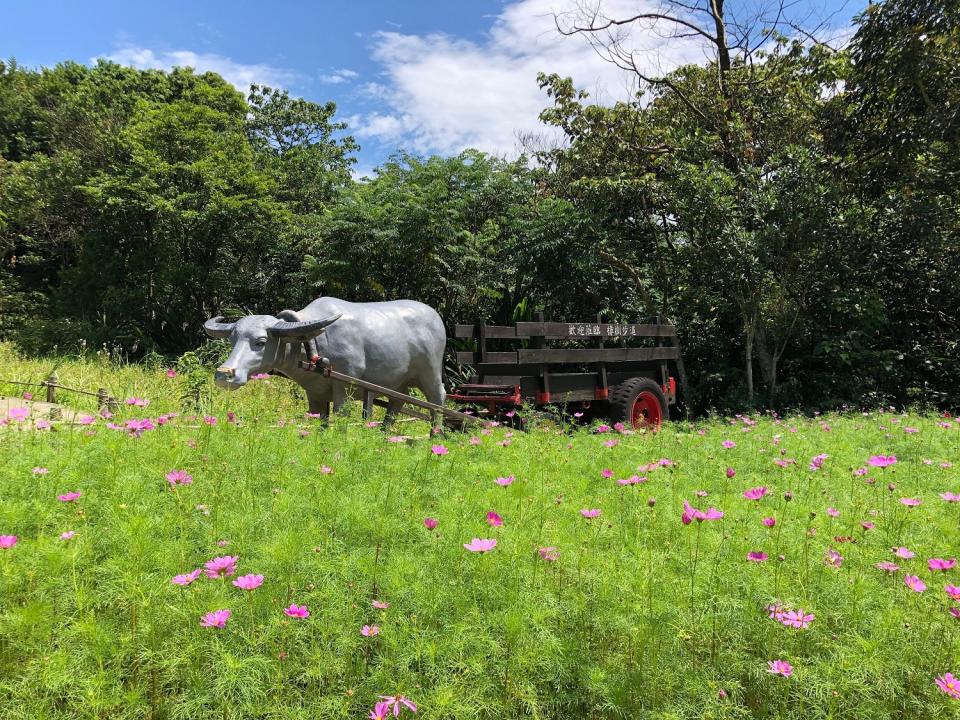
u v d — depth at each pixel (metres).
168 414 4.42
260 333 5.02
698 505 3.66
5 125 21.39
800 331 11.09
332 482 3.44
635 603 2.31
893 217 10.53
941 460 5.28
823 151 11.40
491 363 6.18
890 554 2.93
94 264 15.93
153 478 3.26
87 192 15.00
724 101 12.21
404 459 3.97
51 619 2.08
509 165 13.73
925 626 2.33
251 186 15.62
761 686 2.13
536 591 2.40
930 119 10.10
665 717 1.88
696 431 6.66
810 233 10.28
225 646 2.01
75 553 2.22
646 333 8.34
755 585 2.51
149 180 14.57
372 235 12.35
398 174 13.17
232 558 2.16
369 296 13.00
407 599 2.30
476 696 1.94
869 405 10.57
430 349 5.86
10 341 14.82
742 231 10.29
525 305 11.51
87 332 14.34
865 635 2.28
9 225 18.27
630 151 12.25
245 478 3.50
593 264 11.26
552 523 3.09
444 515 3.12
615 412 7.48
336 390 5.29
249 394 6.56
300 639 2.09
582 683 2.06
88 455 3.39
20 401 6.34
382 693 1.94
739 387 11.05
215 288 15.52
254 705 1.85
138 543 2.27
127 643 1.96
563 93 12.86
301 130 24.44
